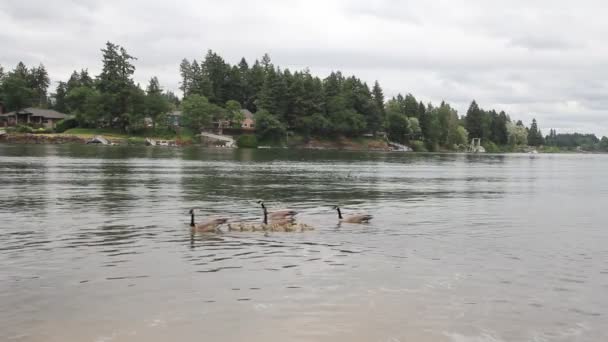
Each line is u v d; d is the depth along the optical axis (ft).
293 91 629.51
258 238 68.23
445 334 36.37
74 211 90.48
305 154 427.74
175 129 586.86
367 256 58.39
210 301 42.32
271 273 50.65
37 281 47.47
